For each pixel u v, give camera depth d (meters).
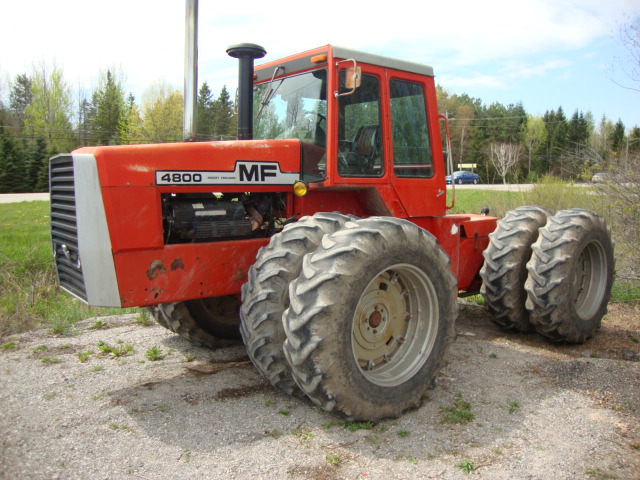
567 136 53.69
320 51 3.90
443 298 3.49
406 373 3.37
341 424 3.14
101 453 2.77
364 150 4.02
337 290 2.91
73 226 3.23
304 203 3.97
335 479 2.57
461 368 4.18
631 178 7.17
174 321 4.39
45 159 39.50
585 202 9.43
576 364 4.25
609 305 6.25
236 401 3.46
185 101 4.02
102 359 4.32
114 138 48.88
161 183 3.30
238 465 2.68
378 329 3.38
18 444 2.84
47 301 6.18
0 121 51.81
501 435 3.06
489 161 48.31
